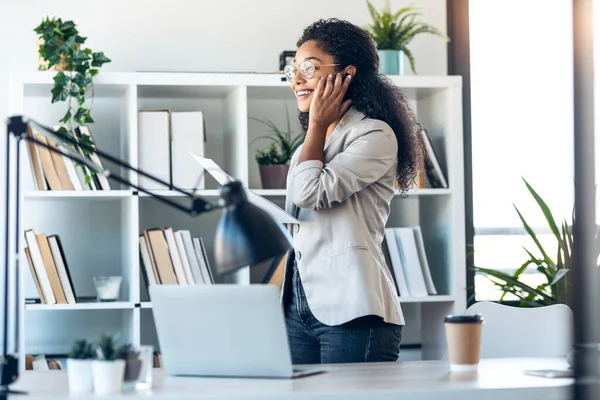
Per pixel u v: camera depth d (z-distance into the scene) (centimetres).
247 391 170
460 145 378
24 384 187
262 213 176
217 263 172
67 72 351
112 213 395
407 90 388
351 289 234
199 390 172
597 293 231
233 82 365
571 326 245
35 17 389
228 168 395
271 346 188
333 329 235
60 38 351
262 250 170
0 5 386
